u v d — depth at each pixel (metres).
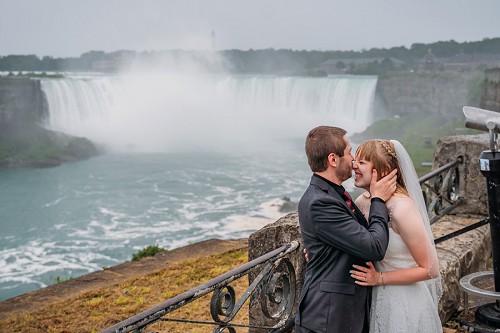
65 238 42.47
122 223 46.12
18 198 58.25
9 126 85.75
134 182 64.12
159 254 13.02
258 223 44.59
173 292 9.50
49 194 59.75
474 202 6.83
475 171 6.78
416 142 83.50
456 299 5.01
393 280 3.06
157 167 75.19
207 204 51.31
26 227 46.34
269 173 67.56
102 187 62.12
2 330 8.34
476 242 5.86
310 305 2.99
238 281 9.27
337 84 100.88
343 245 2.88
